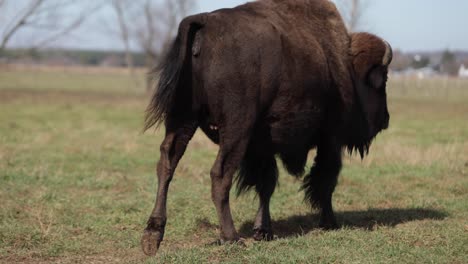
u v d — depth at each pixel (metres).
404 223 10.86
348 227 10.50
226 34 8.49
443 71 137.50
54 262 8.59
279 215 11.79
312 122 9.73
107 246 9.44
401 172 16.30
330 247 8.92
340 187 14.46
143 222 10.87
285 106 9.13
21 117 33.19
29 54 46.56
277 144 9.44
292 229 10.91
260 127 9.16
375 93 11.05
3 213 11.04
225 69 8.41
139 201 12.34
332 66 9.97
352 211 12.11
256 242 9.20
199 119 8.77
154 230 8.22
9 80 96.44
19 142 21.59
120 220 10.99
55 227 10.35
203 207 11.80
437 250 8.77
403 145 22.00
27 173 15.02
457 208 12.09
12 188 13.25
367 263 8.06
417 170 16.55
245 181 10.10
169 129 8.62
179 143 8.65
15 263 8.50
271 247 8.84
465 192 13.84
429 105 50.97
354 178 15.45
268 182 10.00
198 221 10.89
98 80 108.19
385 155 19.20
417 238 9.44
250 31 8.67
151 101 8.54
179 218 11.09
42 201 12.16
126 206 11.84
